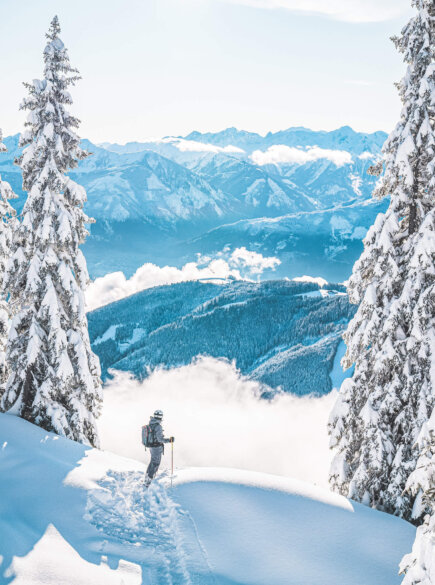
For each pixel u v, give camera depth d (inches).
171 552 405.4
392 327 659.4
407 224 717.9
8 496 476.4
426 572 289.4
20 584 331.9
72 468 546.3
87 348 797.2
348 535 485.4
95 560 378.3
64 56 758.5
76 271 775.7
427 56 665.6
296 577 405.7
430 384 634.2
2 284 821.2
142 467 583.5
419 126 676.7
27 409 759.1
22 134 767.7
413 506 602.9
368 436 656.4
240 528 459.2
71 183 770.8
